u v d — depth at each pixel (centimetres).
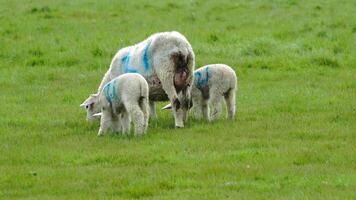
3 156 1500
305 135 1594
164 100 1795
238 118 1808
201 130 1670
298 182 1277
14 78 2392
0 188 1309
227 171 1349
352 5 3678
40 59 2631
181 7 3747
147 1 3894
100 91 1780
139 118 1616
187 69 1720
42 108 1992
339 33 2969
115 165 1425
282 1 3828
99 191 1271
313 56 2564
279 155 1440
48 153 1512
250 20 3347
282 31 3027
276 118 1783
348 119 1748
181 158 1440
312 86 2191
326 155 1435
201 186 1279
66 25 3284
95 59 2644
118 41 2897
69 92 2191
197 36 2989
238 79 2314
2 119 1847
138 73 1752
